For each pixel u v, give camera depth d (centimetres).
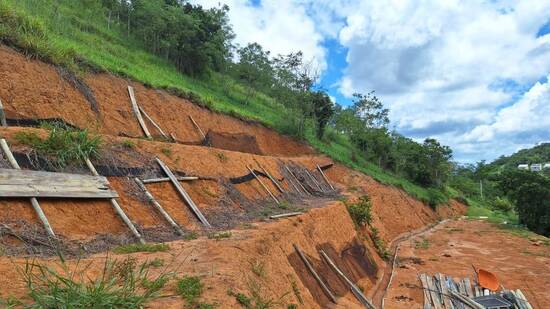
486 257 2206
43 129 949
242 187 1544
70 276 485
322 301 1066
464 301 1470
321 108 3550
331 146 3700
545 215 3266
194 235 967
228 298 589
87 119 1263
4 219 662
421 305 1408
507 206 5319
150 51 2861
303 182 2330
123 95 1558
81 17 2495
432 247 2458
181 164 1272
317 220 1508
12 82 1077
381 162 4322
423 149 4628
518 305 1436
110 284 483
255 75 3456
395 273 1786
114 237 813
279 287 839
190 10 3231
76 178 852
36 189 745
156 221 966
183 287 575
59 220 749
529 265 2039
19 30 1246
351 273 1447
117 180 979
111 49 2188
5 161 769
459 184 6469
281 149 2756
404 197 3481
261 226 1154
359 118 4238
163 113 1723
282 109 3700
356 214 2030
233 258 777
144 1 2798
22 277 501
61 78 1270
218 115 2244
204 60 3094
